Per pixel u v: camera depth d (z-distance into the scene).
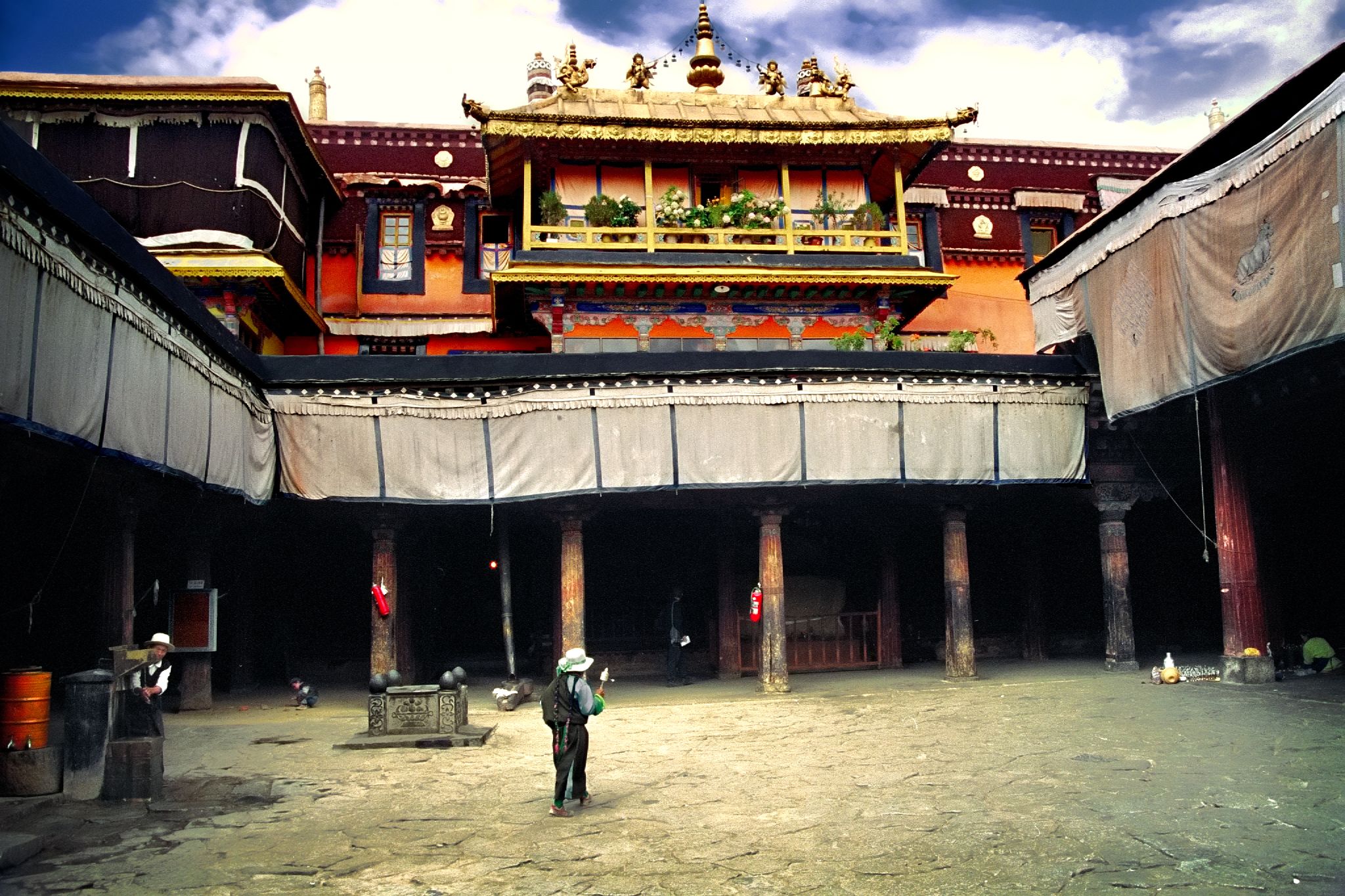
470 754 12.71
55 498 16.16
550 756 12.44
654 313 22.80
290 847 8.32
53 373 9.75
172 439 12.99
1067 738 12.60
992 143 30.12
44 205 9.42
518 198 26.48
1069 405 19.05
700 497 18.70
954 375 18.47
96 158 20.86
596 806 9.70
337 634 23.02
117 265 11.16
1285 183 14.05
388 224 27.50
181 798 10.19
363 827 8.97
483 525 22.59
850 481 17.88
